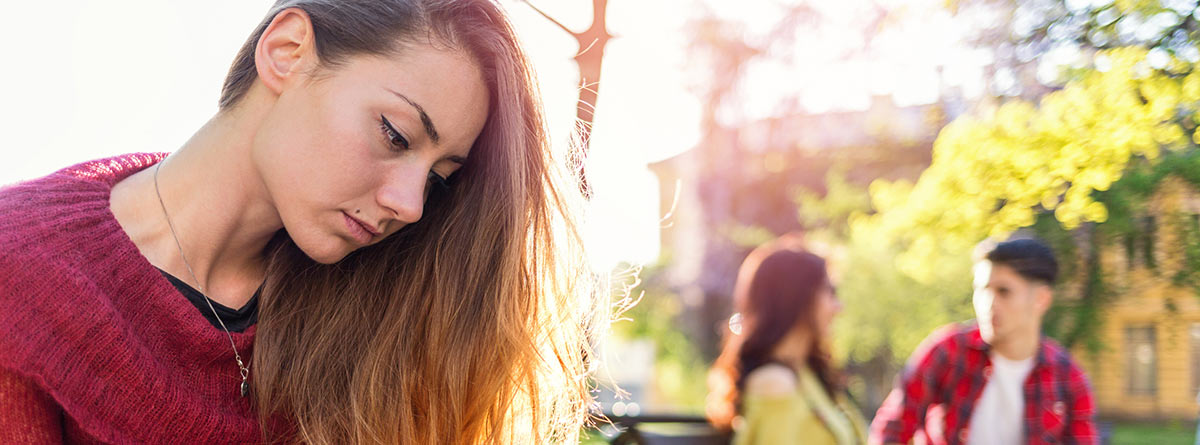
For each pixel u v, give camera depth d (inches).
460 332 53.1
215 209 46.7
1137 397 171.6
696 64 496.7
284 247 51.2
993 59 140.9
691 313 560.4
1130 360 166.2
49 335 40.5
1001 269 116.3
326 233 45.6
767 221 547.8
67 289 40.9
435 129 45.8
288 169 44.4
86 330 41.2
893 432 121.3
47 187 42.9
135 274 44.0
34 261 40.4
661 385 551.8
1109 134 122.0
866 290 431.2
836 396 113.4
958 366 118.9
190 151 46.8
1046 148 136.2
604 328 65.9
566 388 58.2
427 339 53.3
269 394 49.5
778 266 110.7
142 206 46.3
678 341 550.6
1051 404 116.3
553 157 54.6
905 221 209.6
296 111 44.4
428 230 53.8
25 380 41.1
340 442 51.4
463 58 46.8
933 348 120.9
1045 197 143.2
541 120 53.1
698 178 548.4
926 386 119.7
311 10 45.1
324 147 43.9
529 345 54.4
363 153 44.1
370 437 51.8
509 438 56.6
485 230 52.6
